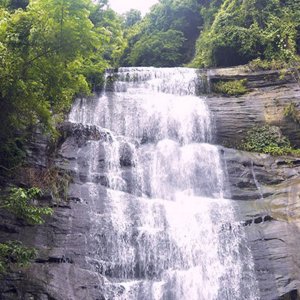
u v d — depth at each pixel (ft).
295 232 42.34
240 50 71.51
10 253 30.01
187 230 42.42
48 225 37.50
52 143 45.37
